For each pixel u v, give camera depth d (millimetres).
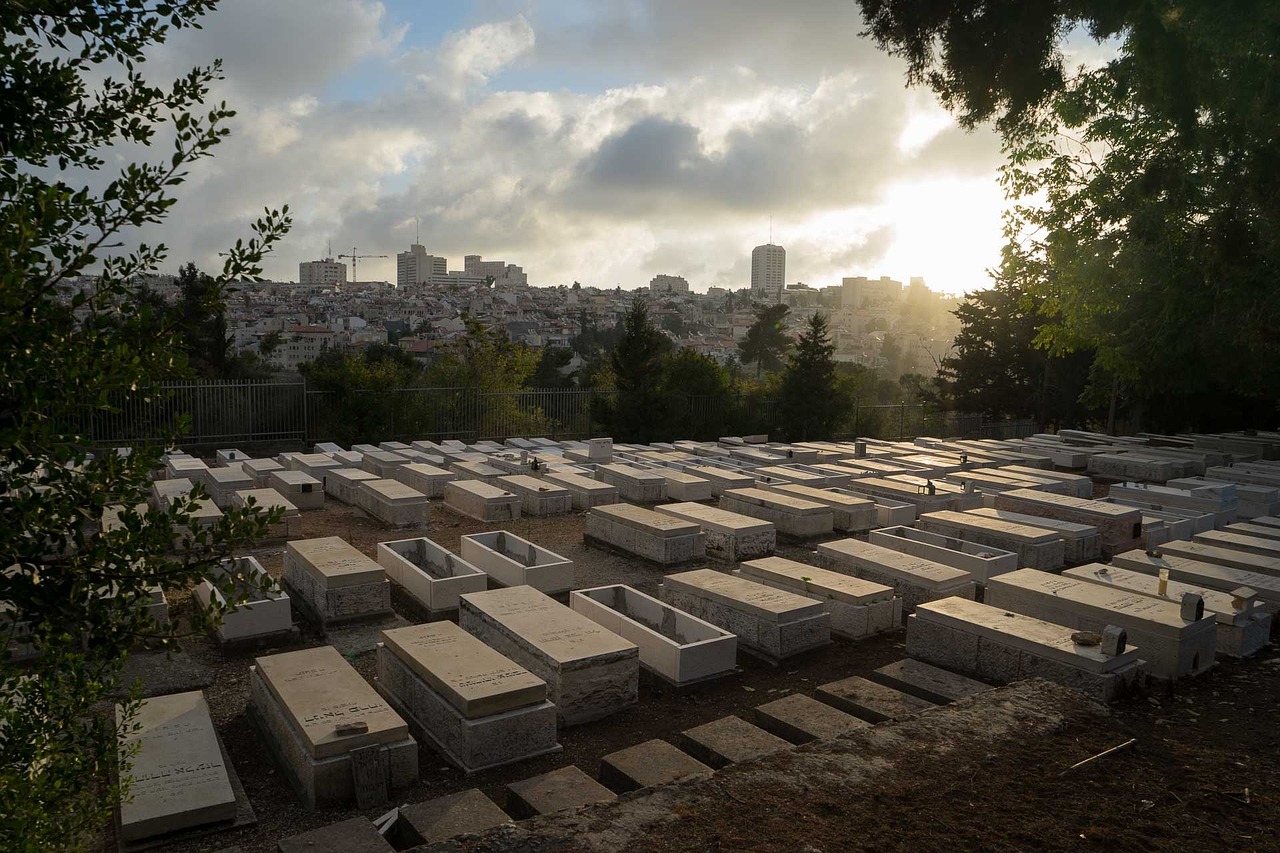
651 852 4590
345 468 18516
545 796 5785
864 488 17891
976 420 40031
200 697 7203
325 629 9875
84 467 2957
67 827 3264
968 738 6168
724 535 13555
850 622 10000
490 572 11883
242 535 3215
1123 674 7535
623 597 10211
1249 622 9219
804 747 5938
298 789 6336
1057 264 26188
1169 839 5020
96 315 2867
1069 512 15438
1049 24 16453
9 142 3023
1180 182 20078
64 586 2977
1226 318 22719
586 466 19812
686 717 7934
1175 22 17562
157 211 3129
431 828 5242
